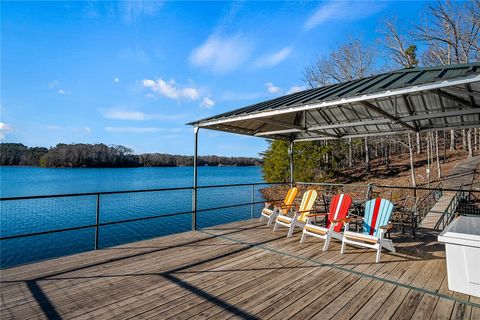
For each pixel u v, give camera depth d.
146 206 15.62
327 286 3.08
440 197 12.30
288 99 5.52
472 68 3.47
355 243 4.08
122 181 28.53
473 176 16.72
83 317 2.42
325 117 7.01
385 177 20.95
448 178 17.38
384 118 6.21
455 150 28.56
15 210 13.99
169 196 18.86
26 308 2.56
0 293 2.86
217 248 4.47
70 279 3.23
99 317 2.42
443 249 4.43
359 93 3.58
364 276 3.37
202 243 4.76
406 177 19.84
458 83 2.83
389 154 30.22
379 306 2.63
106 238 10.28
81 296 2.81
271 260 3.92
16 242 9.65
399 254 4.20
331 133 7.85
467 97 4.36
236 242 4.82
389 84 3.67
